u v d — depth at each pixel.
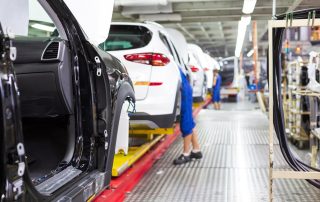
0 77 1.58
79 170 2.48
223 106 18.14
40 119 2.80
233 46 25.75
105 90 2.65
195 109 12.01
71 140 2.62
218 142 7.09
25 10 2.02
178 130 8.06
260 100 13.47
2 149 1.58
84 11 3.16
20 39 2.61
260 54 23.78
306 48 10.18
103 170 2.65
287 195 3.95
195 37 19.67
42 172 2.51
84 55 2.57
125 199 3.87
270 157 3.09
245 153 6.07
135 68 4.54
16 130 1.65
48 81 2.53
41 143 2.79
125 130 3.38
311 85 4.96
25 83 2.56
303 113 6.30
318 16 3.04
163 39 5.21
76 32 2.56
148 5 9.10
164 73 4.61
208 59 14.61
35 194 1.84
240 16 10.16
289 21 3.01
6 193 1.59
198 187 4.27
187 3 9.32
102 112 2.65
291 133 6.91
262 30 17.33
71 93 2.59
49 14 2.51
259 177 4.65
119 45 4.71
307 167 3.42
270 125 3.07
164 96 4.59
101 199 3.45
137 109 4.50
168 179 4.62
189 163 5.44
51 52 2.53
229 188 4.21
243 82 21.91
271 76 3.06
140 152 4.91
